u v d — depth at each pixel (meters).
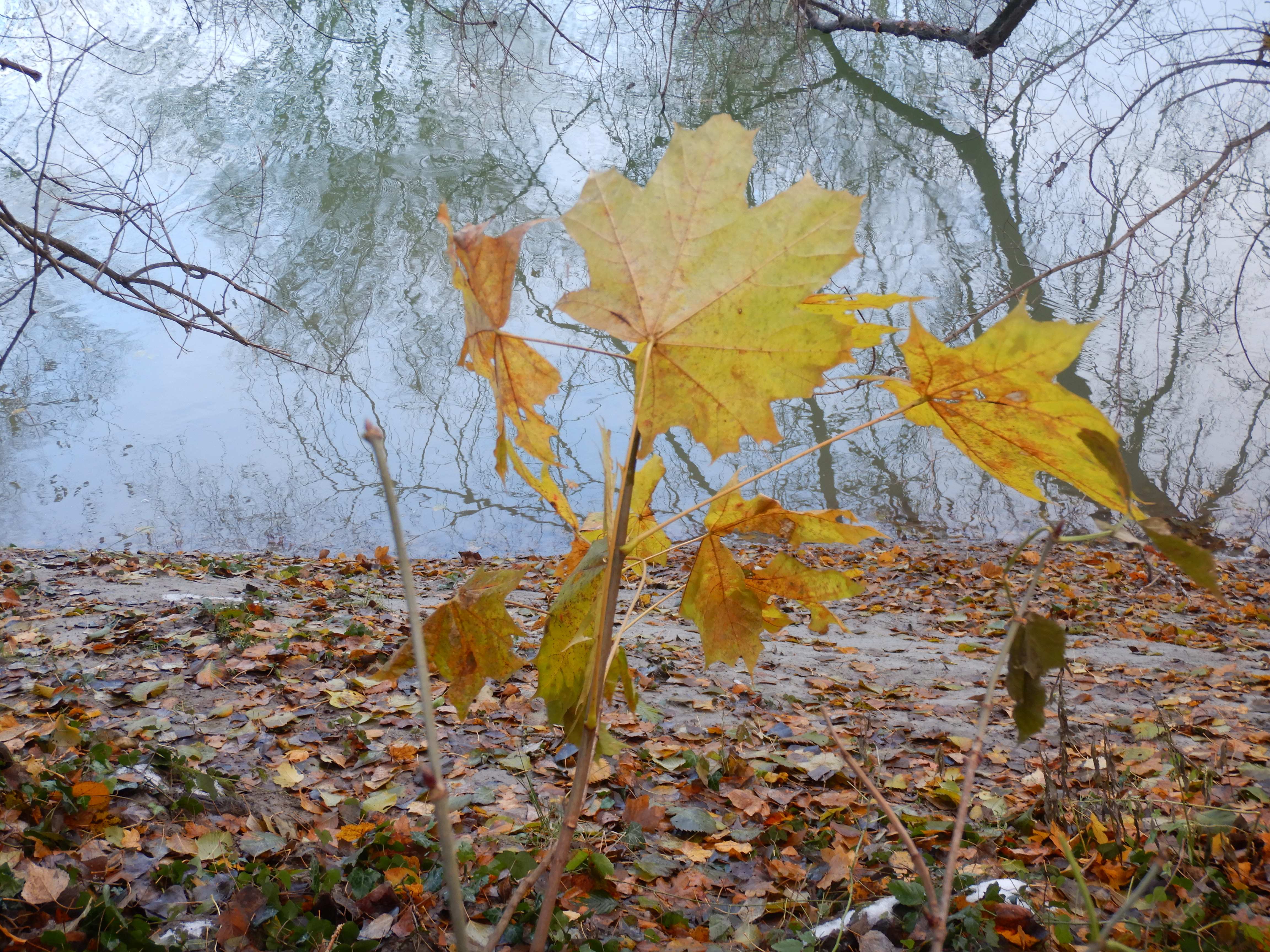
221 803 3.13
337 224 20.08
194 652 4.86
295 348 16.58
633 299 1.02
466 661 1.28
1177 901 2.46
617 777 3.60
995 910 2.45
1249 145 5.15
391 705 4.30
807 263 0.99
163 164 9.25
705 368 1.03
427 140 22.42
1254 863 2.74
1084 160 6.78
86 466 13.29
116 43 6.04
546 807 3.32
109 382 15.76
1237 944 2.17
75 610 5.72
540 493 1.38
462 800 3.30
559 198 21.41
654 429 1.06
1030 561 10.48
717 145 0.99
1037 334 0.93
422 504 13.05
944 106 20.55
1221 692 5.26
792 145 19.23
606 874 2.71
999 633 7.17
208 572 7.91
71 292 17.09
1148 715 4.71
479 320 1.06
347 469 13.79
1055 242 16.64
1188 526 0.92
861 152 20.67
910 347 1.01
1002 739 4.36
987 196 19.44
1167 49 6.60
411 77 23.16
